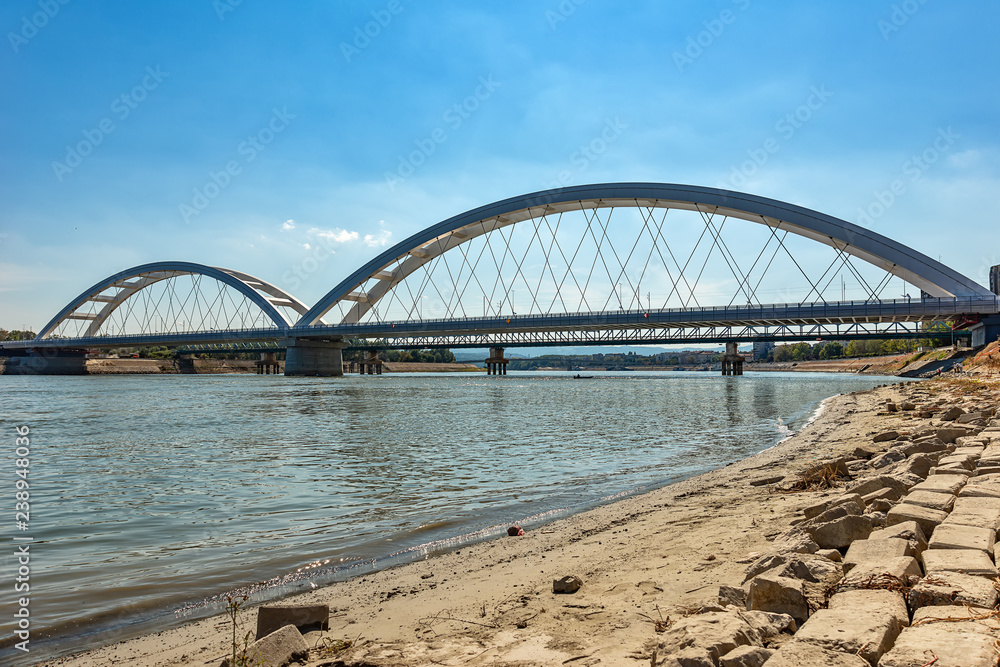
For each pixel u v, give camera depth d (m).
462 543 8.98
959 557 4.77
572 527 9.55
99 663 5.19
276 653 4.71
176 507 11.97
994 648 3.15
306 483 14.48
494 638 5.08
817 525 6.98
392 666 4.54
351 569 7.79
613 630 5.05
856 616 3.83
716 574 6.37
